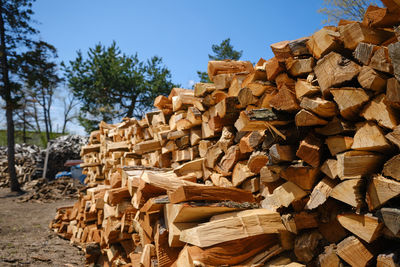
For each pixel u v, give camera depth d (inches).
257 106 86.5
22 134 1162.0
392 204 54.3
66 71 669.9
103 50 692.7
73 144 683.4
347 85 62.1
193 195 81.7
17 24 585.9
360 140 58.8
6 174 599.8
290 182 74.1
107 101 683.4
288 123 75.2
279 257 74.7
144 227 103.7
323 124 66.7
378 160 58.6
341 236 63.8
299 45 72.2
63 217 235.8
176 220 82.3
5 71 581.0
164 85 707.4
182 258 73.6
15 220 293.4
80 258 176.1
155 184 93.0
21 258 163.9
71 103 1386.6
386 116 54.6
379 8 58.2
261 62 102.7
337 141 63.2
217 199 85.7
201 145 120.8
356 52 59.4
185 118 129.0
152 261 90.7
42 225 271.1
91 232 170.2
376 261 57.6
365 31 59.1
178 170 115.6
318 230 69.6
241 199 89.1
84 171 318.7
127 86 674.2
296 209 74.3
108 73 664.4
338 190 61.1
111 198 125.0
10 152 534.3
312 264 68.1
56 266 157.2
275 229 74.1
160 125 155.6
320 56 67.8
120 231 133.5
